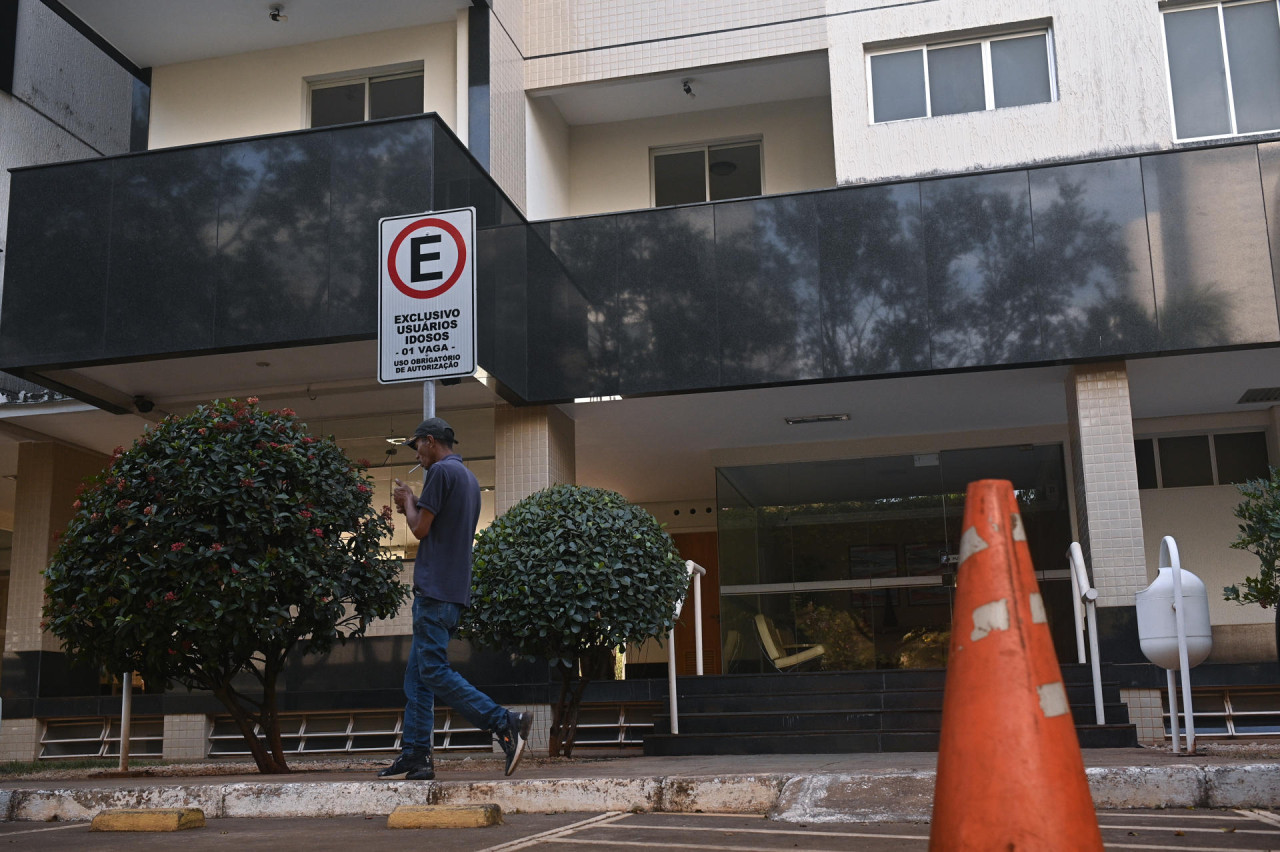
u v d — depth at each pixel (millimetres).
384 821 4312
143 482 6477
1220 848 3121
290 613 6539
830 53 11312
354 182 9281
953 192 10062
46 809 4918
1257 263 9398
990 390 10867
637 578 7395
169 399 11055
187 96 12648
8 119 12766
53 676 12000
